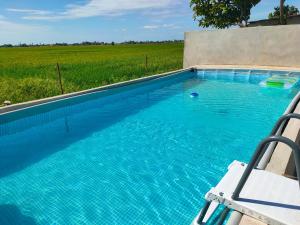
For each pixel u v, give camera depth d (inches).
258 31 466.3
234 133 233.1
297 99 159.3
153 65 719.1
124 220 126.7
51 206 137.4
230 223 80.0
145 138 227.9
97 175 167.3
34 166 180.4
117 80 479.5
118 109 320.5
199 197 143.3
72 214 131.2
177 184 156.2
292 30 436.8
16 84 400.2
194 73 508.7
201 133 235.5
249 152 196.2
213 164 179.0
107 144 216.7
